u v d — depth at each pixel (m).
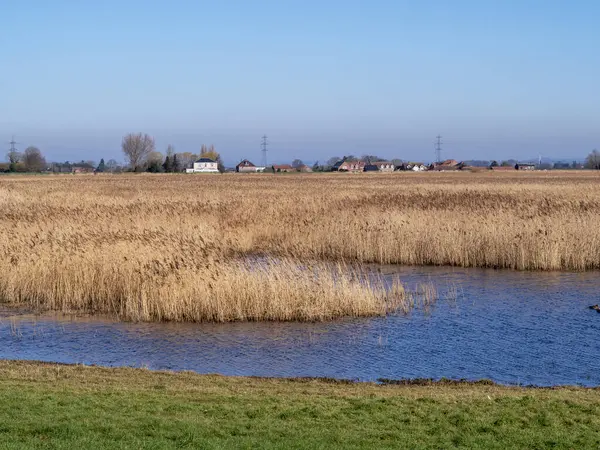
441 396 10.19
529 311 19.03
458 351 15.07
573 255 26.39
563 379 13.02
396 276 24.62
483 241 27.28
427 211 33.84
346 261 27.91
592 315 18.52
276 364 14.11
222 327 17.55
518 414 9.05
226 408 9.04
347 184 78.31
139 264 20.25
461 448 7.72
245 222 32.94
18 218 31.28
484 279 24.12
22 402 9.04
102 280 19.97
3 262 21.77
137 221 31.33
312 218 32.94
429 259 27.59
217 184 79.12
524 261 26.34
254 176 121.56
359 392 10.65
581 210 33.81
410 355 14.77
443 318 18.27
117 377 11.45
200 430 8.01
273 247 29.11
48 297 20.22
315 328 17.41
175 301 18.36
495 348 15.30
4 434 7.75
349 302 18.86
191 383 11.10
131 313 18.53
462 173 144.62
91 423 8.19
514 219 30.03
